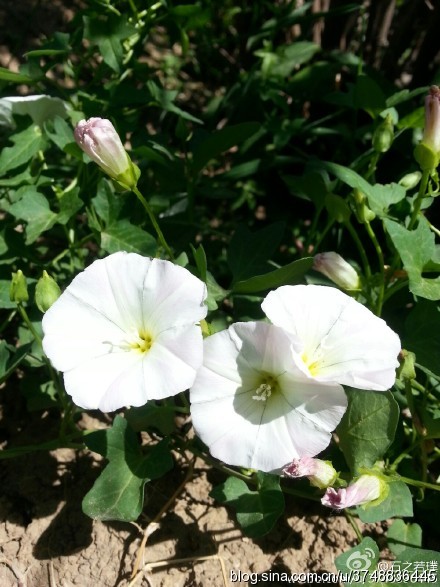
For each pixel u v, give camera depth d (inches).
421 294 4.2
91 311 3.8
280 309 3.7
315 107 7.0
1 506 4.7
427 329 4.5
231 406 3.7
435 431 4.2
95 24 5.5
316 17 6.7
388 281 5.0
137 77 6.2
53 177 5.5
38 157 5.7
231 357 3.6
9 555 4.5
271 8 7.3
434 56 6.7
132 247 4.7
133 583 4.3
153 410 4.4
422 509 4.6
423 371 4.8
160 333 3.7
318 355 3.7
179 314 3.6
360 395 4.0
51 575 4.4
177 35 6.7
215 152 5.5
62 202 5.0
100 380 3.7
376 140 5.0
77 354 3.7
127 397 3.5
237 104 6.7
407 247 4.3
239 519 4.0
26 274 5.3
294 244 6.4
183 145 6.2
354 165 5.6
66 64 6.1
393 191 4.7
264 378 3.7
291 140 6.9
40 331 4.8
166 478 4.8
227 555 4.5
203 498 4.7
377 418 4.0
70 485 4.8
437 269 4.5
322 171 5.5
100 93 5.7
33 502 4.7
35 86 5.6
